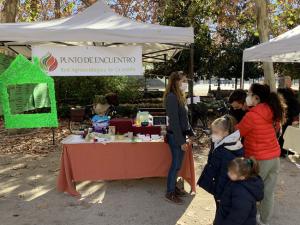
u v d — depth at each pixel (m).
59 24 5.68
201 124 10.41
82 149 4.98
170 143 4.57
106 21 5.85
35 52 5.05
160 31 5.25
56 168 6.44
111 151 5.00
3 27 5.15
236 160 2.87
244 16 14.58
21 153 7.68
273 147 3.67
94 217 4.30
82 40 5.16
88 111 11.09
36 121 4.27
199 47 15.45
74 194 4.98
